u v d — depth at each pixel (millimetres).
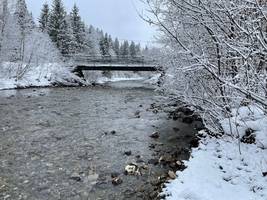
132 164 9367
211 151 8227
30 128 13969
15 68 36125
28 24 41562
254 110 8344
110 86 40594
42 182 8273
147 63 44250
